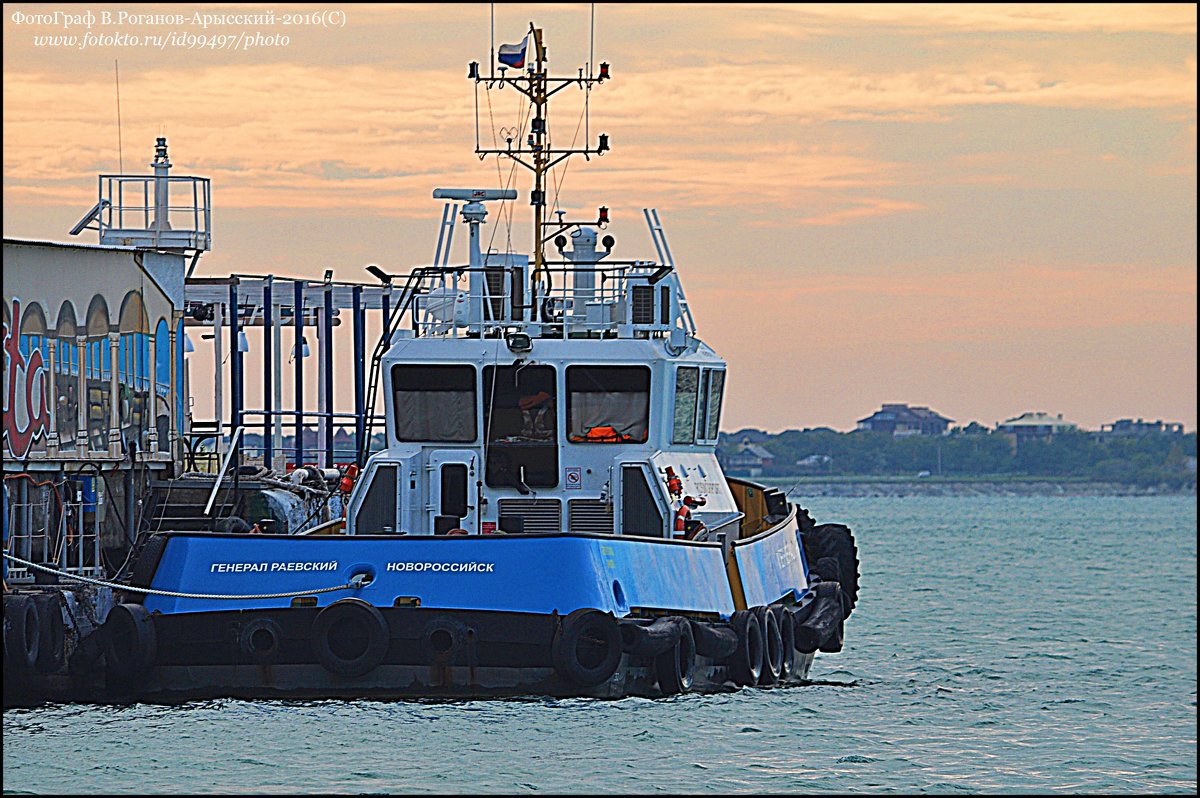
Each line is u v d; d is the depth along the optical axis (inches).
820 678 5054.1
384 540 3585.1
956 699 4576.8
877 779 3400.6
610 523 3976.4
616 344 4023.1
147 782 3122.5
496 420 4005.9
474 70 4402.1
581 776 3230.8
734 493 5226.4
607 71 4414.4
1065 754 3774.6
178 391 4965.6
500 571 3538.4
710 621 3850.9
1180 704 4596.5
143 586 3636.8
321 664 3526.1
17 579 3966.5
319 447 6087.6
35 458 4141.2
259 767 3203.7
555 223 4534.9
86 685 3754.9
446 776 3186.5
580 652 3489.2
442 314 4377.5
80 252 4515.3
